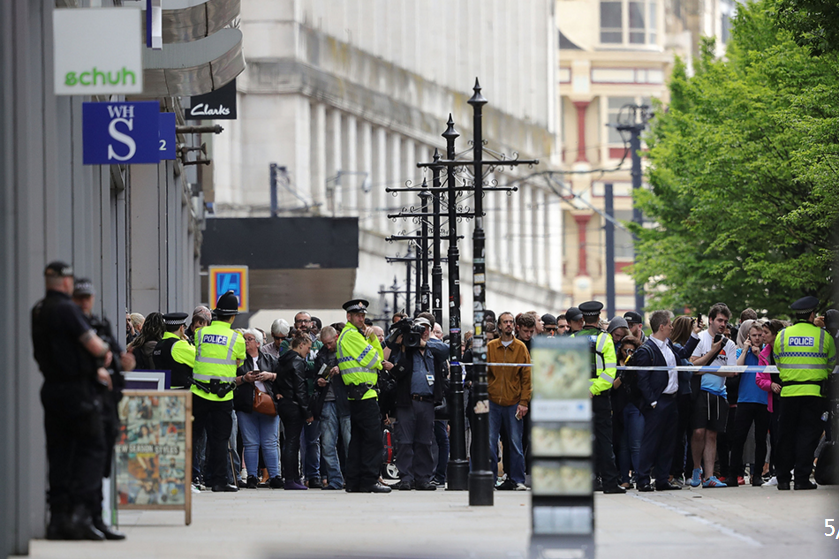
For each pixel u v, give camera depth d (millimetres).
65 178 48781
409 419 67562
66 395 38906
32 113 42344
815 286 129250
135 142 53500
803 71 121250
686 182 144875
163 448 45812
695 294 146500
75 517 40562
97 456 40219
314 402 68875
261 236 133750
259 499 60125
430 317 73125
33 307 39312
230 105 109812
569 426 34625
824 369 62344
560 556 34344
